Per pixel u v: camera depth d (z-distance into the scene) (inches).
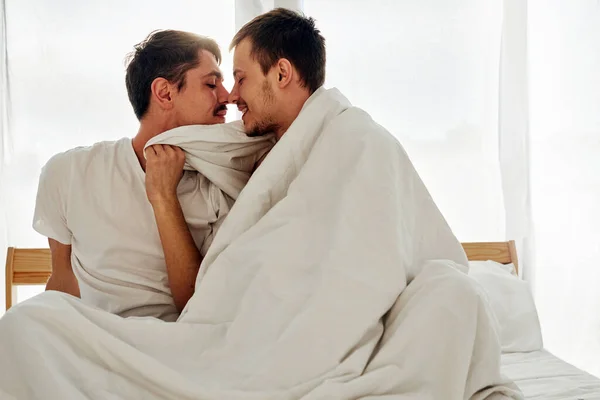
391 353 44.7
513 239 101.5
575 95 106.5
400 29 102.7
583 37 106.7
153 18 99.1
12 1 96.9
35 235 96.7
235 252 51.8
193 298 51.1
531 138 106.7
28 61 97.2
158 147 58.2
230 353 46.3
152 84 61.0
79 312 44.9
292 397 42.8
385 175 51.3
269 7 98.9
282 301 47.4
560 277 106.1
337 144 53.9
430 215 54.5
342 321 45.2
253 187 55.3
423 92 103.0
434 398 43.6
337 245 48.1
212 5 100.0
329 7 102.0
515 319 85.0
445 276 46.5
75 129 98.0
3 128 96.2
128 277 59.4
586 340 105.8
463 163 103.4
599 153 106.3
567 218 106.3
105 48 98.3
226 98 64.1
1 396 40.7
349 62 102.3
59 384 40.8
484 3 103.3
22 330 42.3
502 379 45.6
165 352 46.3
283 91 60.1
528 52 106.5
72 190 60.9
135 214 60.2
